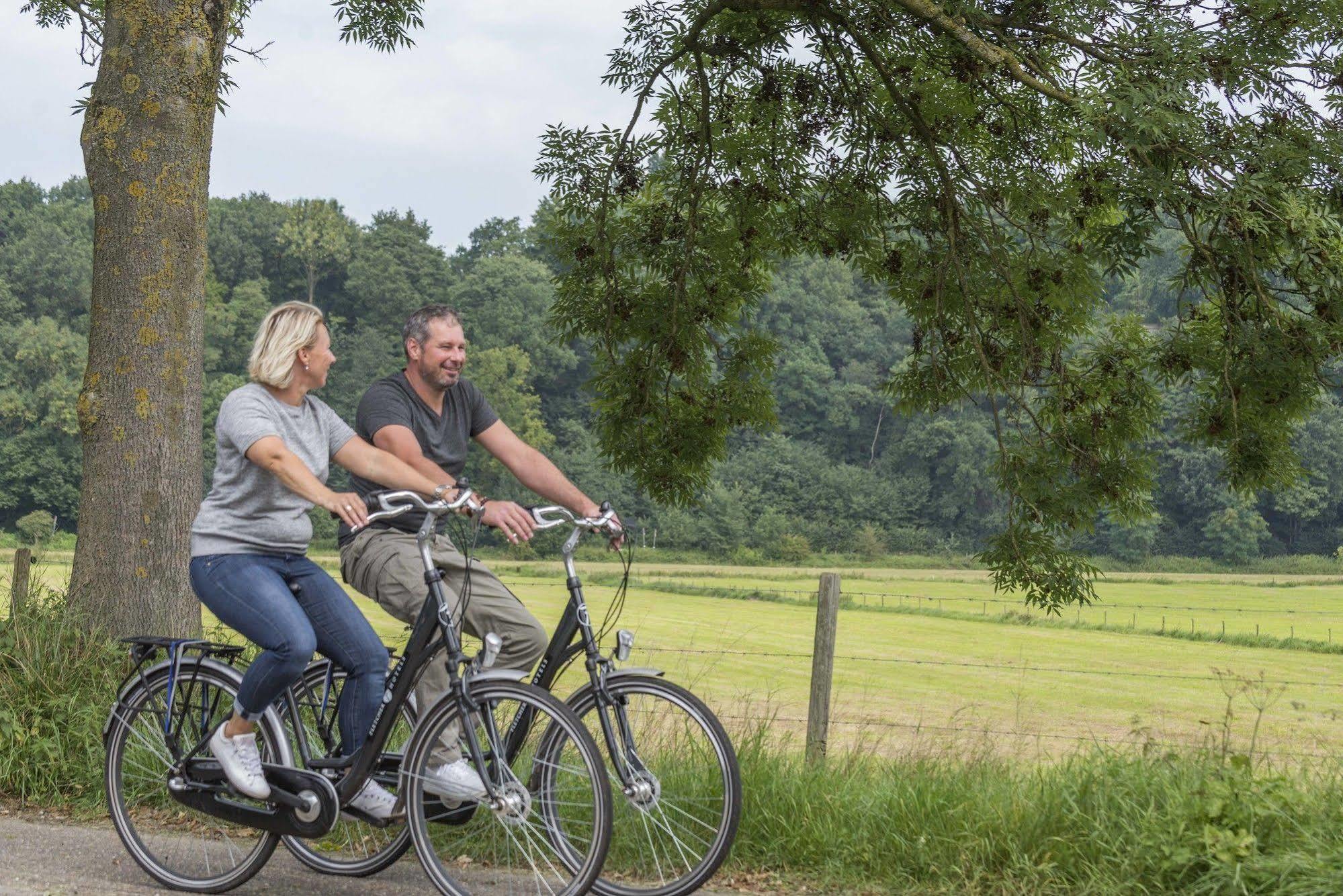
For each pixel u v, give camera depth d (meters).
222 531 3.91
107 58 6.55
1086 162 10.12
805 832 4.46
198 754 4.15
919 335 11.99
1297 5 8.84
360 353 127.31
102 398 6.38
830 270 149.25
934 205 11.59
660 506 12.87
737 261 12.59
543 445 126.38
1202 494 126.06
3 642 5.77
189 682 4.18
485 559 94.31
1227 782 4.18
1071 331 11.73
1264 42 8.91
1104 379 11.20
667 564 122.00
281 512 3.95
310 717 4.23
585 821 3.58
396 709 3.87
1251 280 9.57
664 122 12.13
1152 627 49.03
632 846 3.76
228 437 3.84
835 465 139.00
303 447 3.95
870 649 40.25
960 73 10.09
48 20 12.39
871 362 144.75
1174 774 4.44
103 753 4.72
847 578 97.44
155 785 4.42
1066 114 9.16
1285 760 4.79
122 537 6.29
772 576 97.50
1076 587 10.38
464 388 4.59
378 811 3.89
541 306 136.62
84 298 126.62
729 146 11.78
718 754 3.62
